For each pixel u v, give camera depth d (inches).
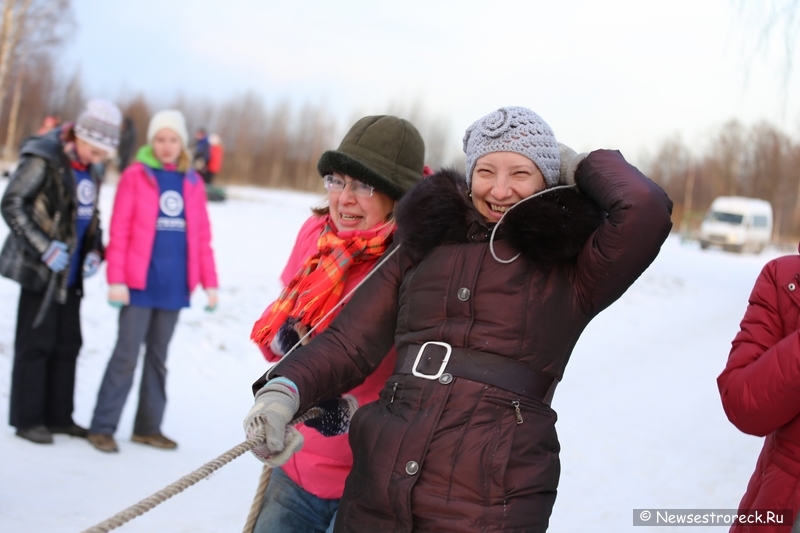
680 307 596.4
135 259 210.1
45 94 2064.5
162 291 212.7
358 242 115.9
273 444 89.1
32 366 204.4
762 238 1369.3
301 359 100.7
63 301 204.2
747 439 264.8
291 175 2517.2
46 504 168.4
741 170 2066.9
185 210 217.0
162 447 217.0
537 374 94.5
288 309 118.1
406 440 92.0
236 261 492.4
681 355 410.0
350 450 111.7
